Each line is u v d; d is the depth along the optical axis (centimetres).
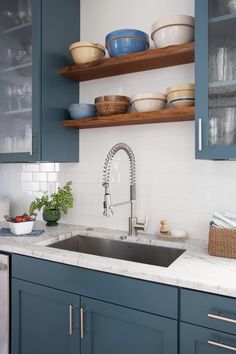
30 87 184
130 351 118
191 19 148
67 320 133
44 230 188
